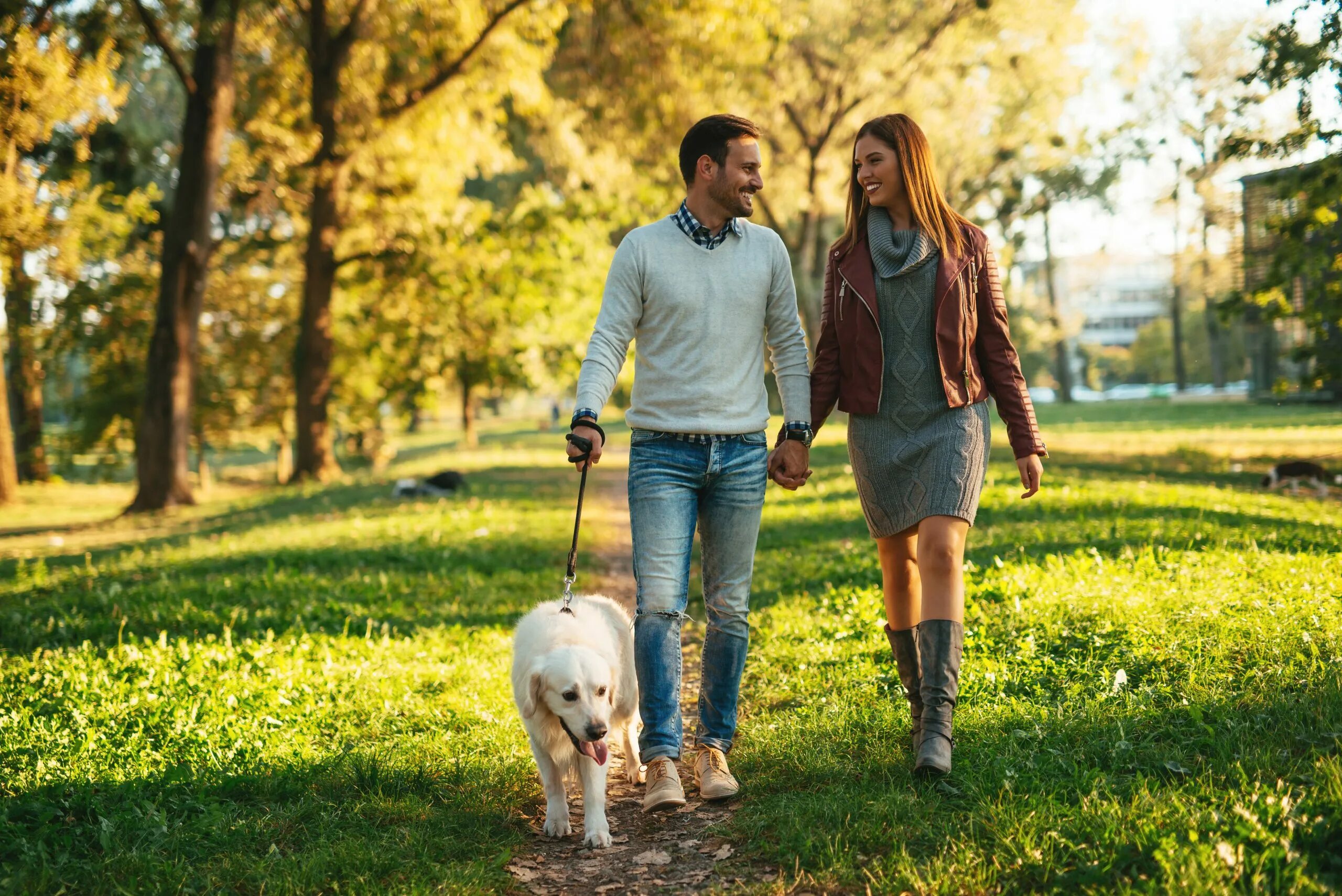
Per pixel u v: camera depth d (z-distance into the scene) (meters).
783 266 3.90
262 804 3.78
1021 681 4.43
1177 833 2.73
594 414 3.67
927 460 3.60
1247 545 6.99
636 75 20.61
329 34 20.69
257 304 30.06
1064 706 4.00
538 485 21.00
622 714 3.95
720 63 20.16
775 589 7.75
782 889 2.92
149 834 3.42
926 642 3.51
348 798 3.84
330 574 9.70
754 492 3.80
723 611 3.83
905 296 3.63
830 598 6.97
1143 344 84.69
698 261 3.73
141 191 25.69
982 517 10.27
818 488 15.83
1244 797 2.90
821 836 3.10
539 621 3.69
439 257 23.94
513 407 108.38
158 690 5.20
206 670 5.72
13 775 3.91
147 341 26.88
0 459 27.53
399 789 3.92
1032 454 3.62
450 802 3.82
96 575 10.11
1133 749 3.41
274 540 12.34
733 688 3.84
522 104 21.17
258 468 50.25
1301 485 14.00
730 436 3.75
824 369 3.90
